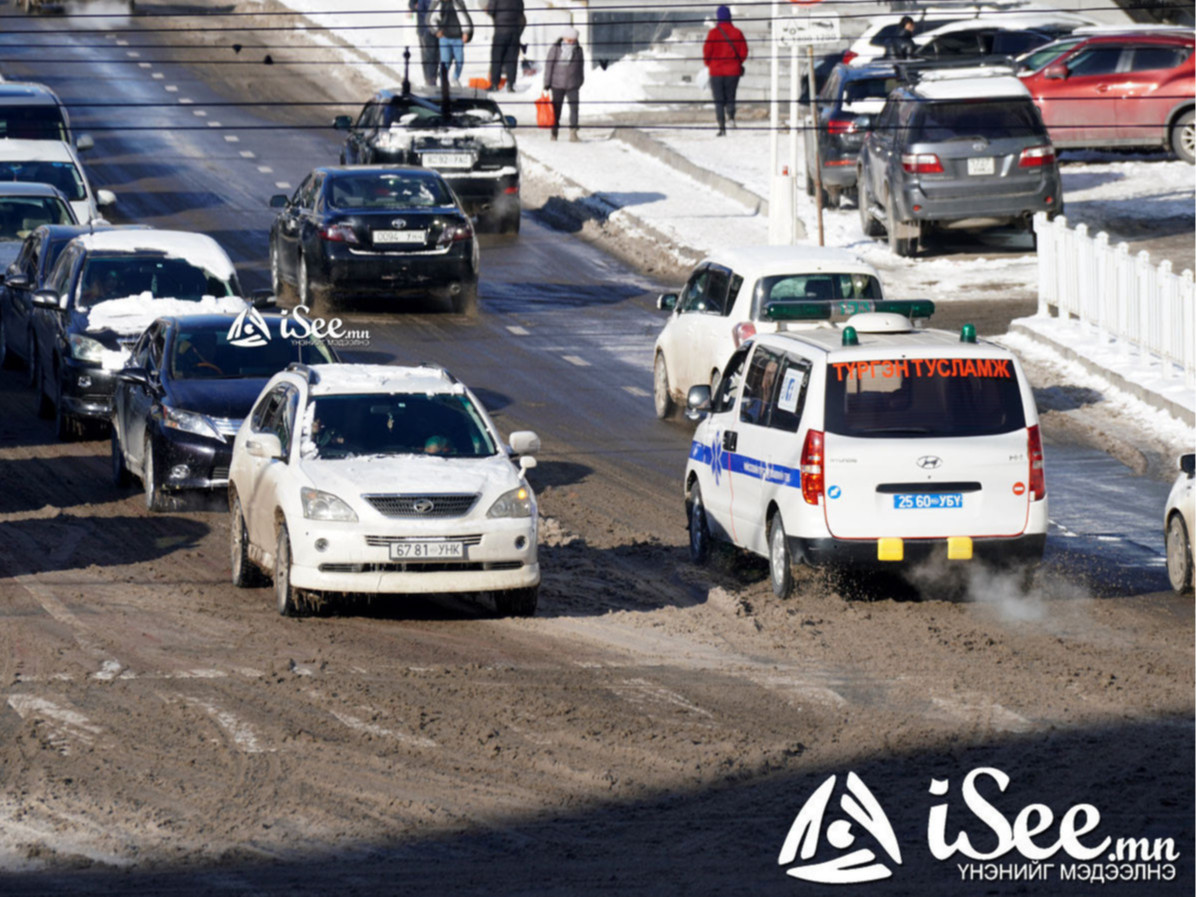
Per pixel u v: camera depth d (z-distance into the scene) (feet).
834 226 403.54
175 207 433.89
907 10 565.12
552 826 104.94
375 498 153.07
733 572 179.63
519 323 329.31
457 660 142.51
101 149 501.15
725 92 515.91
